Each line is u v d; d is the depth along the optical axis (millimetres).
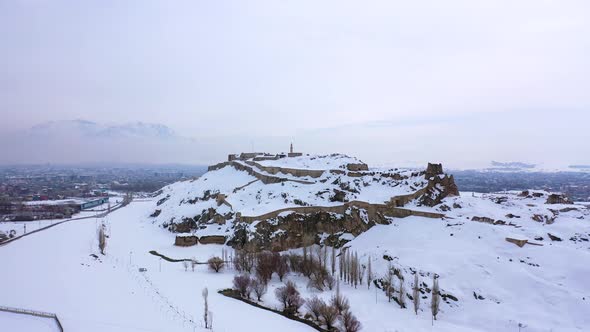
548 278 110500
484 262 120312
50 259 157250
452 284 113688
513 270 114812
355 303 112625
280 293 110938
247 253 149125
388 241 149250
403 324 99812
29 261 154125
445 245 134875
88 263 151125
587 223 150375
